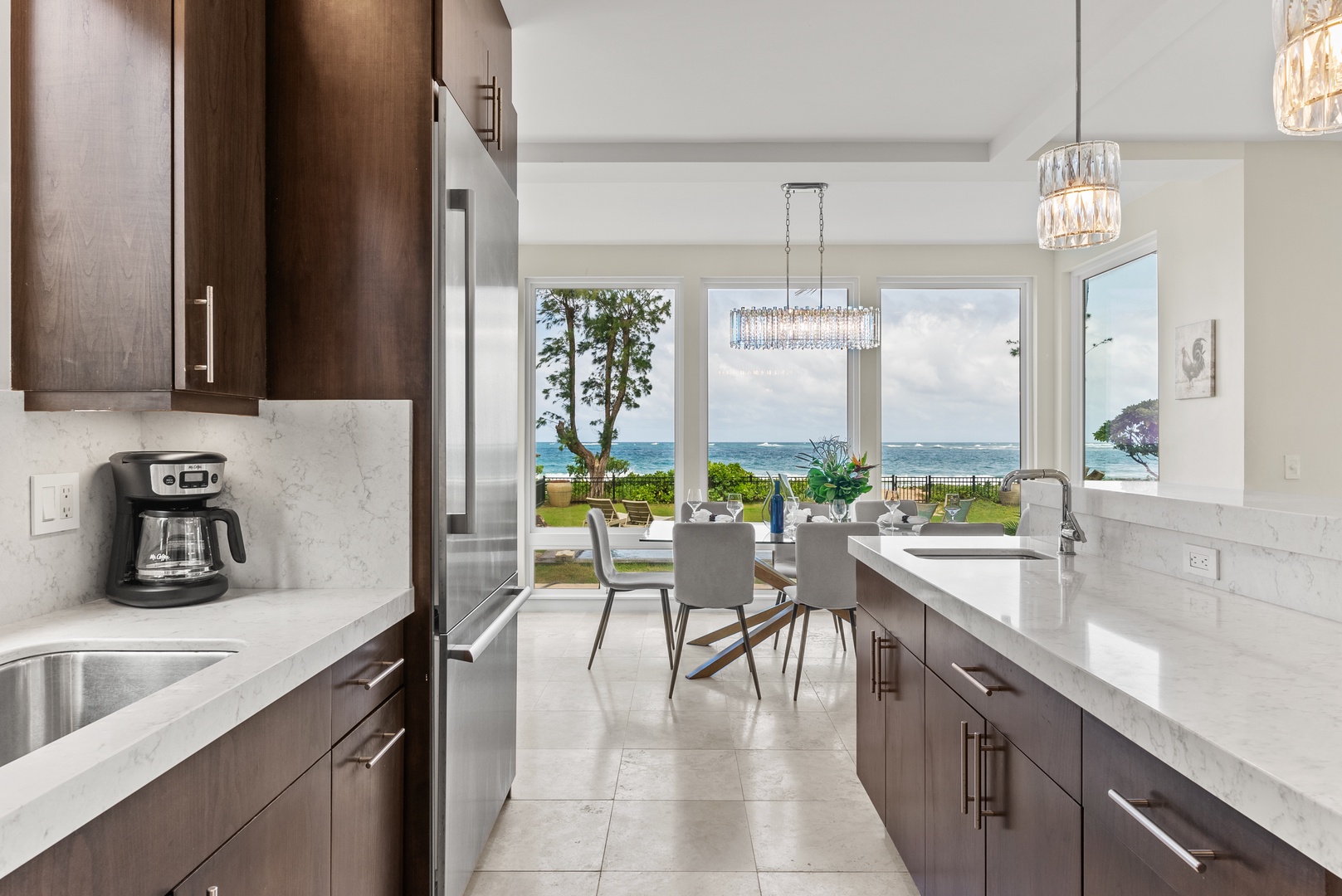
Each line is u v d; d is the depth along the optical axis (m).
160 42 1.46
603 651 4.63
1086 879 1.16
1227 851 0.84
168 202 1.46
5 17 1.47
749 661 3.79
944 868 1.82
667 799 2.69
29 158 1.47
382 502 1.85
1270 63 3.02
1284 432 3.83
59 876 0.79
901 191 4.51
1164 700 0.97
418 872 1.85
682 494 5.78
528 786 2.79
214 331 1.58
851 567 3.79
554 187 4.45
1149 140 3.80
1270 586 1.57
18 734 1.31
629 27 2.75
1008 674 1.45
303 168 1.84
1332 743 0.83
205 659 1.36
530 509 5.84
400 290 1.84
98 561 1.71
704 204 4.77
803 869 2.25
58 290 1.47
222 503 1.86
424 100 1.83
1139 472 4.92
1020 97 3.34
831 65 3.05
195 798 1.01
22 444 1.50
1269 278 3.82
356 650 1.56
